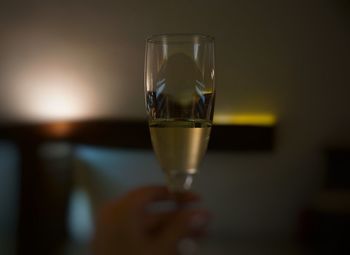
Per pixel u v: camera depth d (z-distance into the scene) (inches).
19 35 107.0
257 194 107.3
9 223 106.4
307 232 101.5
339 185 101.9
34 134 107.2
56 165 108.3
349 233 92.6
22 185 107.2
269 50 105.3
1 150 107.2
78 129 107.7
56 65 107.2
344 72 105.7
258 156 106.7
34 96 107.6
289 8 104.5
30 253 104.1
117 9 105.1
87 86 107.0
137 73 105.9
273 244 99.7
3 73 107.2
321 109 106.0
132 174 108.3
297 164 106.7
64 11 106.2
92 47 106.3
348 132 105.9
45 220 107.2
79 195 109.3
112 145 107.6
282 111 106.2
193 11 104.4
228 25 104.6
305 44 105.4
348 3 103.4
